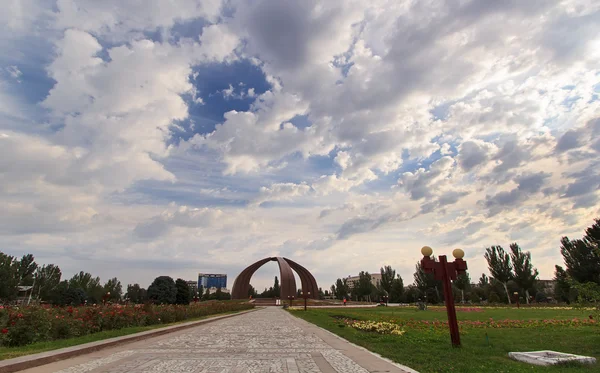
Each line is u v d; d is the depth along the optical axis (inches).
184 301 1496.1
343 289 3548.2
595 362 278.7
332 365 274.1
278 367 267.1
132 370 253.9
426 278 2395.4
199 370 255.3
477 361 283.0
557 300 2028.8
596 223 1456.7
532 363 284.0
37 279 1653.5
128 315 585.9
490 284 2431.1
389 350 338.6
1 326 353.1
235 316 1120.2
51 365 271.6
